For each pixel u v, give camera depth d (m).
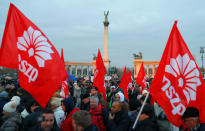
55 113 6.60
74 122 4.66
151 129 5.30
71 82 20.86
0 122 8.19
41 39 6.02
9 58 5.96
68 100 8.20
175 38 5.90
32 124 5.18
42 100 5.69
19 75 5.86
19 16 6.08
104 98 10.60
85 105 8.37
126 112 6.17
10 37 6.03
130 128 5.77
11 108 6.08
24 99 7.70
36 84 5.75
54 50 6.12
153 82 5.67
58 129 5.32
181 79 5.76
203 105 5.61
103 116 6.40
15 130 5.56
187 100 5.68
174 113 5.57
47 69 5.78
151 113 5.60
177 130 6.37
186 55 5.83
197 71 5.80
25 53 5.93
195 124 4.56
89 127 4.66
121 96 9.67
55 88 5.75
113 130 5.82
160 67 5.77
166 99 5.61
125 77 13.61
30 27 6.03
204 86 5.72
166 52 5.83
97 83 10.71
